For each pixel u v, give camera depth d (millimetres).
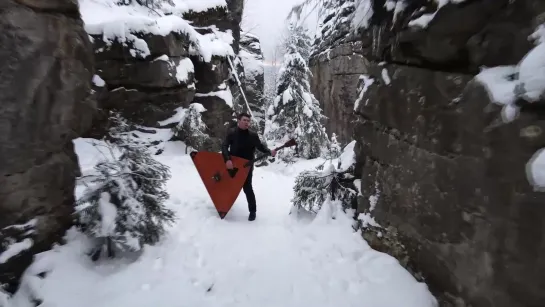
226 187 4953
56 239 3238
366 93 4102
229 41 13867
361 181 4223
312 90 22188
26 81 2805
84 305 2742
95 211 3262
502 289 2016
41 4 2939
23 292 2730
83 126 3668
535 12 1889
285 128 15781
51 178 3160
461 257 2434
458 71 2537
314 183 4871
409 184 3143
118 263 3385
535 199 1749
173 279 3191
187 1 12531
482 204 2189
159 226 3795
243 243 4039
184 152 8664
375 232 3711
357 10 4332
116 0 9688
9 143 2699
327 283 3213
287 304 2930
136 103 8484
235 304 2910
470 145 2314
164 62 8570
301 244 3990
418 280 3008
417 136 3014
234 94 13438
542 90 1697
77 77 3441
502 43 2105
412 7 2967
